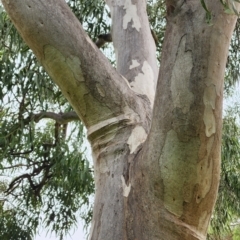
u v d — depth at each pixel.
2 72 4.38
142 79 2.45
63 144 4.95
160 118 1.53
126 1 3.02
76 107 1.86
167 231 1.54
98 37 4.34
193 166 1.49
